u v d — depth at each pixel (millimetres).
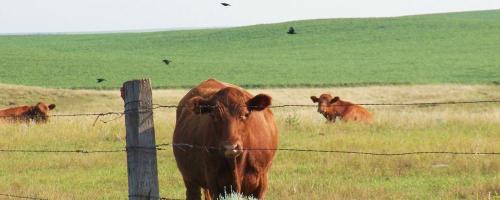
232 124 9367
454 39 107688
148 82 7770
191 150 10508
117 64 91312
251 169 10078
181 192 14086
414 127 25375
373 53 99062
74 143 22328
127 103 7777
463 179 14891
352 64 88875
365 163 16641
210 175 9969
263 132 10266
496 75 73125
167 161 18359
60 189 14680
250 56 101938
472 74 74688
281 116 28938
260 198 10469
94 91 57875
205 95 10812
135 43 128125
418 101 56688
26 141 22531
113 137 23250
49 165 18141
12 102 52750
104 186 15109
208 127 9930
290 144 20938
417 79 72125
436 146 19000
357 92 60781
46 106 30984
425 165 16344
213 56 103750
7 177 16516
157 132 23828
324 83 70000
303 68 85750
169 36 136125
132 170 7773
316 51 104062
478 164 16078
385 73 78375
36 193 13977
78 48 122812
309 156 17969
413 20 128125
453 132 23344
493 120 26734
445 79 71250
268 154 10359
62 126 25172
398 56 94625
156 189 7773
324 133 24109
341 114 28531
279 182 14570
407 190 13922
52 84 72562
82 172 17078
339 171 16094
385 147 19312
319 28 126125
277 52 105188
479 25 120000
